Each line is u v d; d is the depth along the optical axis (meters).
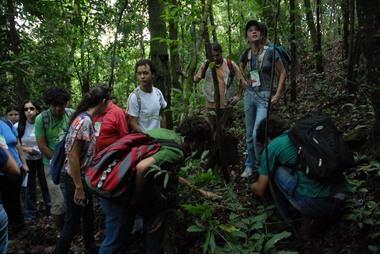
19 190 5.09
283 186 3.59
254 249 3.17
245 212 3.93
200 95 4.29
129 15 7.41
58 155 3.88
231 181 4.74
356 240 3.50
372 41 4.16
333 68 9.77
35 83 7.54
